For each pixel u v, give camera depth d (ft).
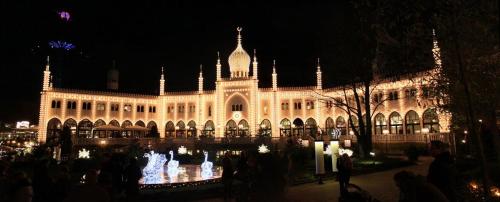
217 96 264.72
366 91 129.80
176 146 197.77
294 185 74.33
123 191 47.93
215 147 192.44
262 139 185.37
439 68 45.50
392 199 58.39
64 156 132.57
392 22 40.06
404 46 41.96
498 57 42.39
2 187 37.19
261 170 25.62
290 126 252.83
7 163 46.44
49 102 235.40
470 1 34.40
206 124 268.21
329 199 60.03
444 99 51.24
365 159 115.03
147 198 60.90
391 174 90.63
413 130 190.29
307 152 115.55
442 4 35.91
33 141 237.45
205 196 65.57
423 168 99.25
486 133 77.56
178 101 275.18
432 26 38.93
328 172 92.12
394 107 199.52
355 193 30.40
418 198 24.77
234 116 260.01
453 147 106.01
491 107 45.96
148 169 109.50
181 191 65.36
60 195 38.93
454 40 35.78
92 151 164.04
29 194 32.53
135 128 229.66
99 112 251.80
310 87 249.55
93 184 27.81
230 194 60.90
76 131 239.91
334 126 233.14
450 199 29.17
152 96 275.18
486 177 34.17
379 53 46.65
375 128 208.33
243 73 280.72
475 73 41.93
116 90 270.05
